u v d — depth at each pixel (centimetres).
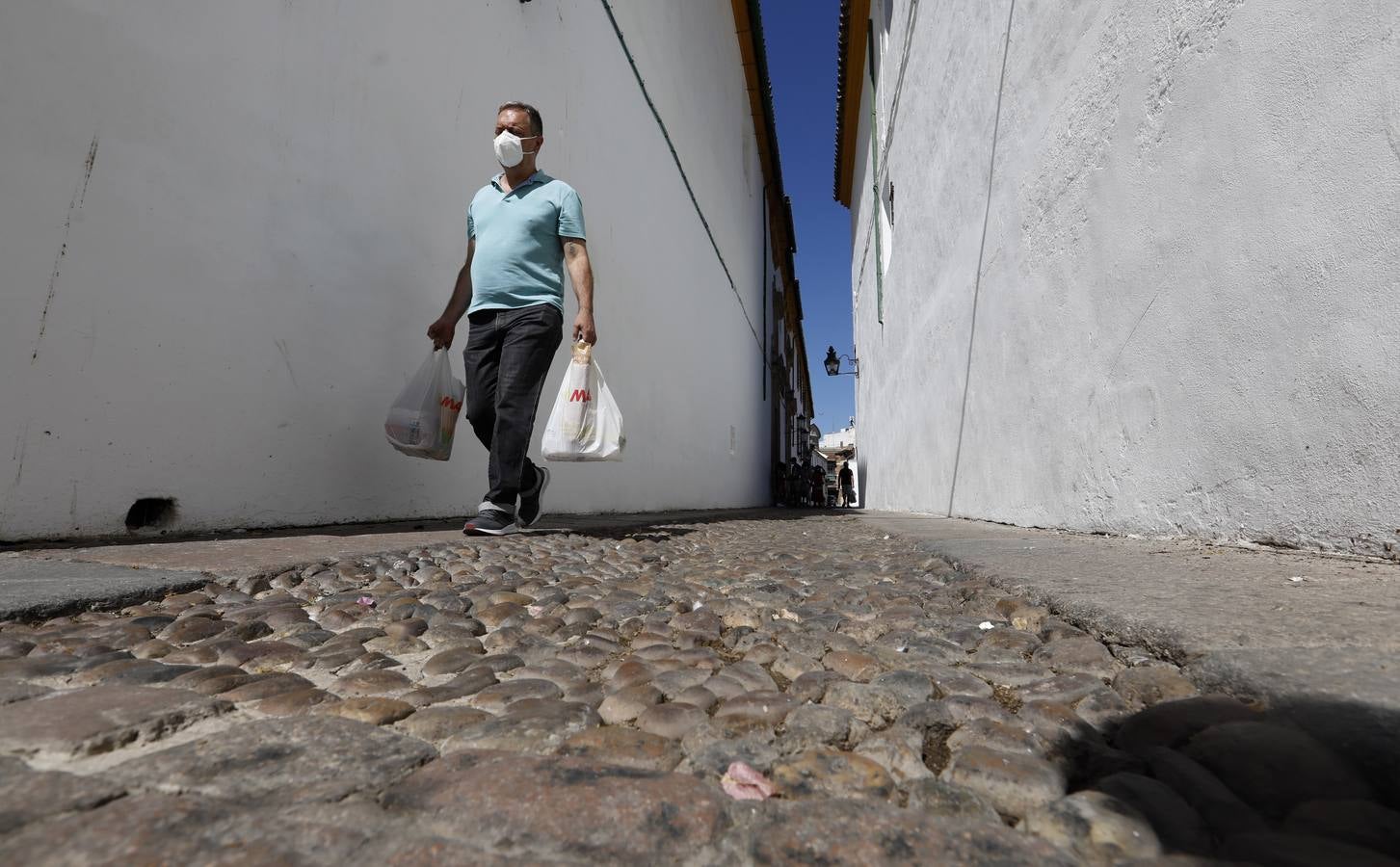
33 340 223
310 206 315
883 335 969
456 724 87
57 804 63
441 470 390
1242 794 66
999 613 149
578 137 539
